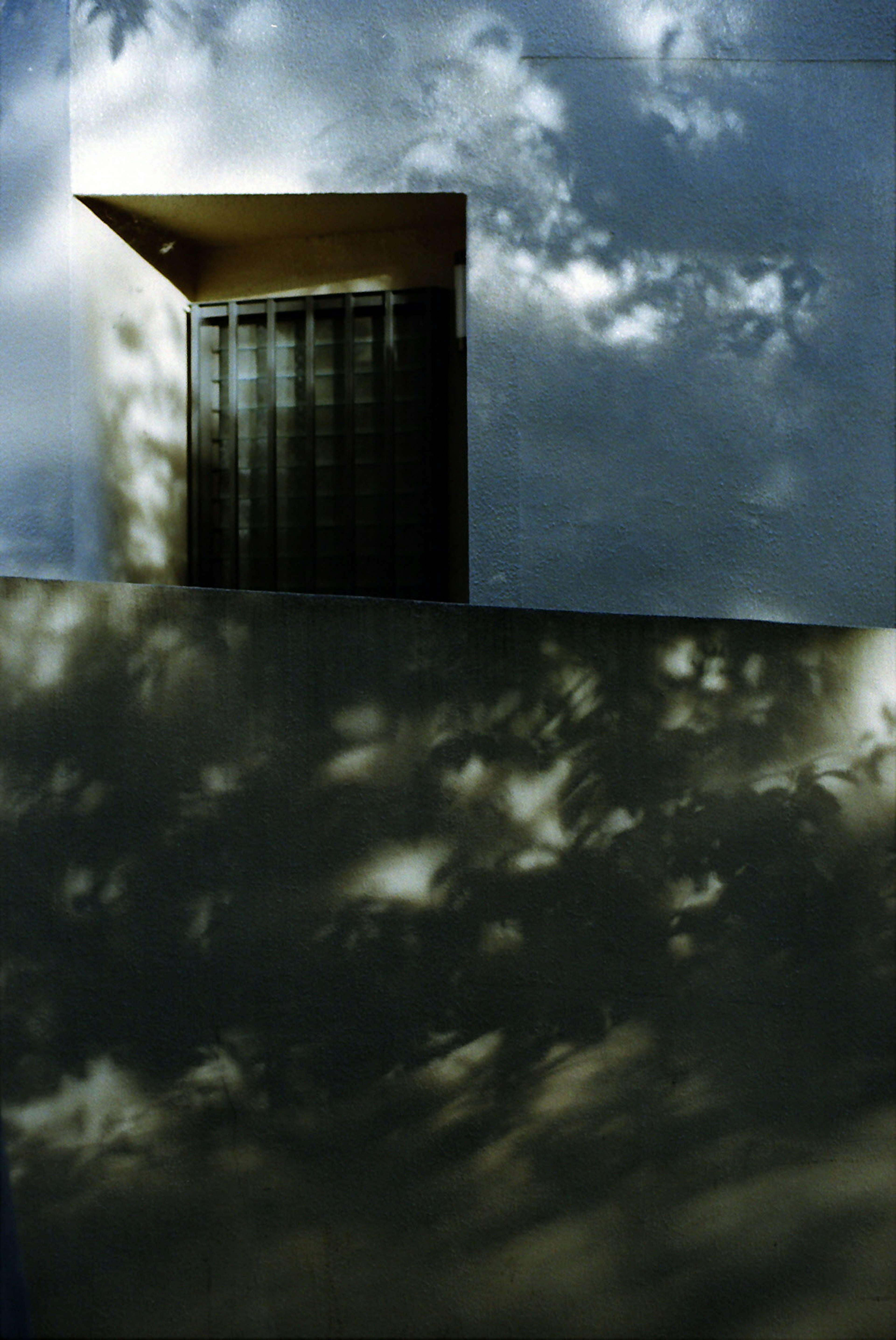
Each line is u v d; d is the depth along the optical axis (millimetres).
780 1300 4055
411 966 4070
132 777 4082
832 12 5785
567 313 5789
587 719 4109
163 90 5883
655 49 5781
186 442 6934
